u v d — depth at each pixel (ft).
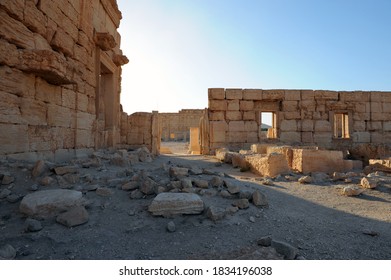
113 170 21.40
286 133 60.64
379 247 10.93
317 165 29.71
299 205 17.03
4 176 15.66
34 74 20.86
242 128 60.03
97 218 12.76
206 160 45.88
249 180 25.27
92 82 32.45
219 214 12.86
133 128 49.65
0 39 17.78
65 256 9.61
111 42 34.45
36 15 21.03
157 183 16.42
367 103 61.98
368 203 17.85
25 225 11.44
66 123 26.21
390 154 38.88
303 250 10.46
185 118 139.74
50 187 15.69
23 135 19.84
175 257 9.70
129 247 10.46
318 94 61.31
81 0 29.30
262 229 12.44
